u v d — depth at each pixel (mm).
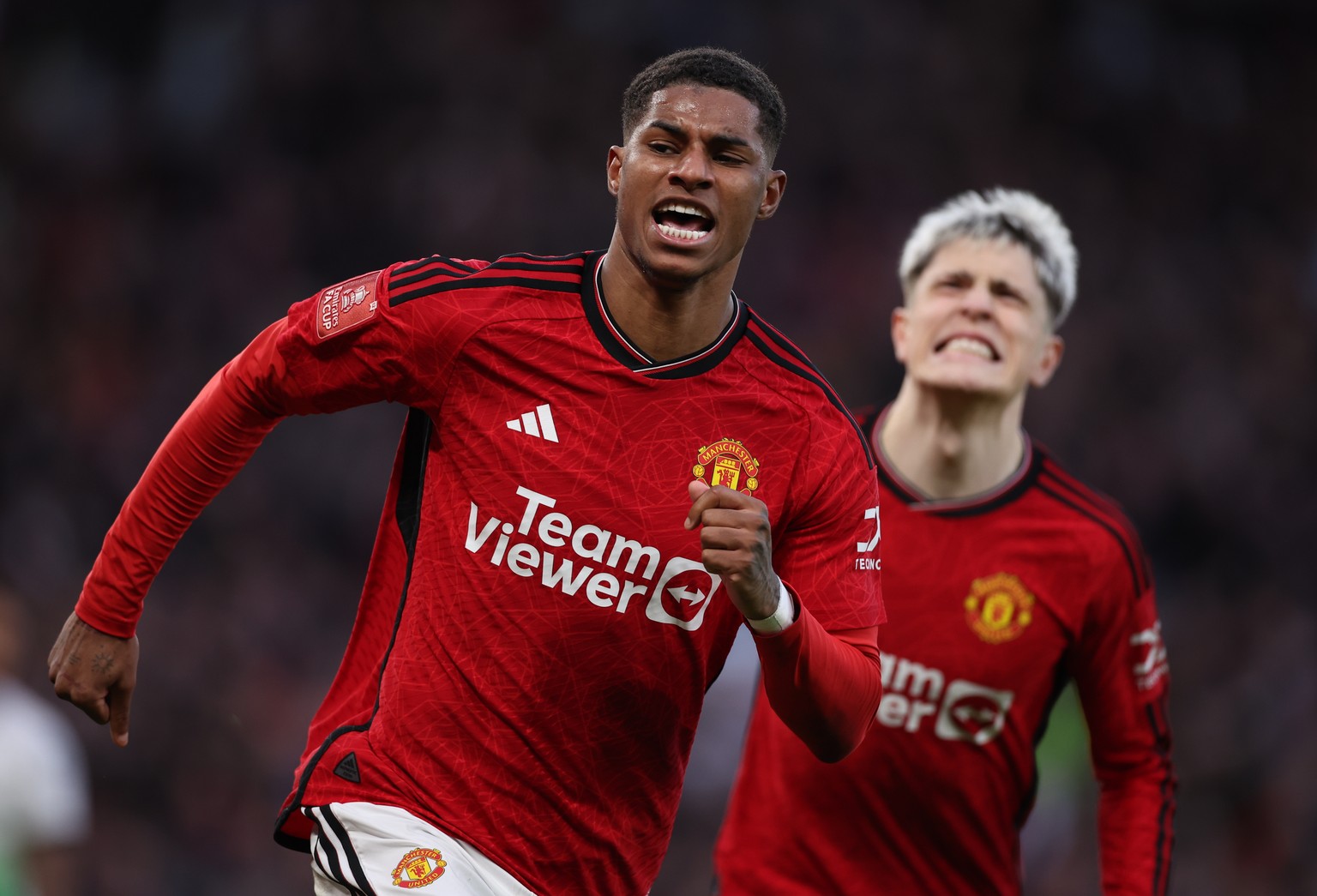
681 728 10719
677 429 10203
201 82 57250
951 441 15023
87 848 34500
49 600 41969
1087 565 14883
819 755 10711
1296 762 38406
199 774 37406
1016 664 14836
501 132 57406
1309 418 56500
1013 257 15281
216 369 51562
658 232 9844
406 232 55469
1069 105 63844
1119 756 15258
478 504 10195
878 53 61969
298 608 44062
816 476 10422
